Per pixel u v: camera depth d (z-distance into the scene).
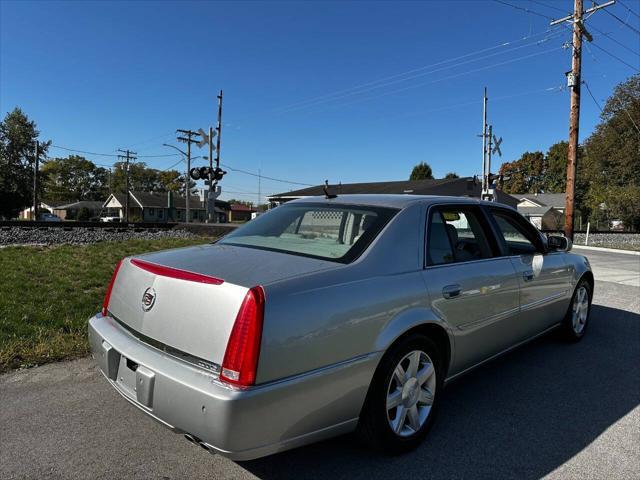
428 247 3.18
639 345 5.19
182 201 81.56
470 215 3.78
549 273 4.44
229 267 2.57
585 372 4.34
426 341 2.94
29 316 5.30
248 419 2.11
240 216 95.19
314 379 2.32
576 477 2.67
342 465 2.77
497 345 3.77
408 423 2.94
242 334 2.16
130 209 78.19
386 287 2.73
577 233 35.00
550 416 3.44
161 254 3.04
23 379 3.87
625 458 2.88
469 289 3.29
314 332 2.34
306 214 3.48
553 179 89.44
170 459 2.77
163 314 2.48
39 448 2.84
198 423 2.15
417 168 76.62
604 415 3.46
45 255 10.45
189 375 2.24
